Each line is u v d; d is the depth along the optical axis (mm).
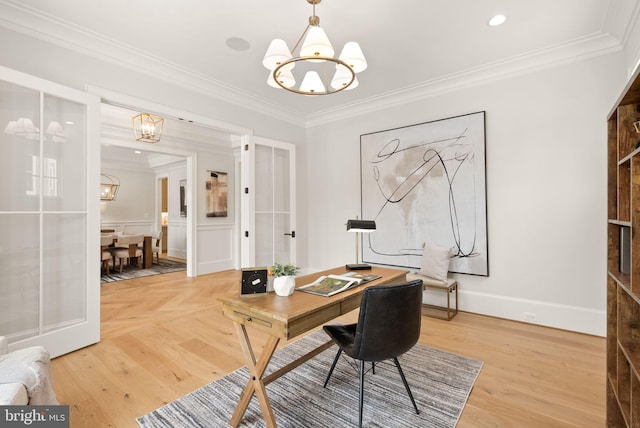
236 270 6250
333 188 4625
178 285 4883
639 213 1152
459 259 3449
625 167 1379
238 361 2381
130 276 5586
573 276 2867
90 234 2609
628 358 1227
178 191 7770
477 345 2621
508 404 1836
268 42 2721
